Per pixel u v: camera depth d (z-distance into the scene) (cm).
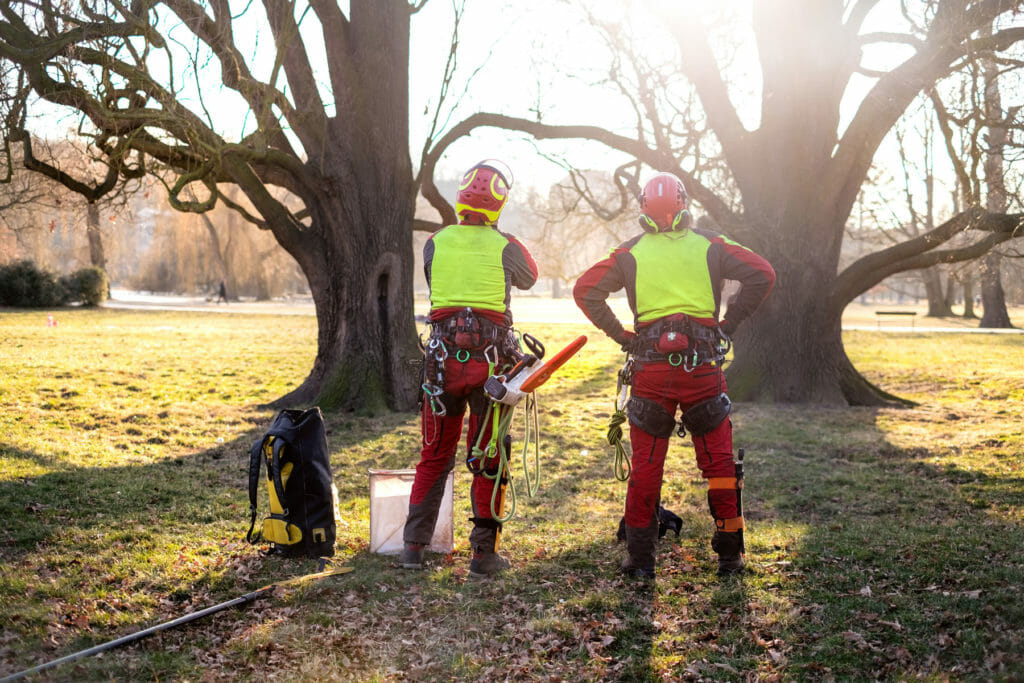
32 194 1123
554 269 1803
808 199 1342
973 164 1145
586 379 1627
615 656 364
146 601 420
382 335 1173
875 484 710
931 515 599
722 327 449
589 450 892
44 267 4084
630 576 464
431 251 461
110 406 1073
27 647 360
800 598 428
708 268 443
